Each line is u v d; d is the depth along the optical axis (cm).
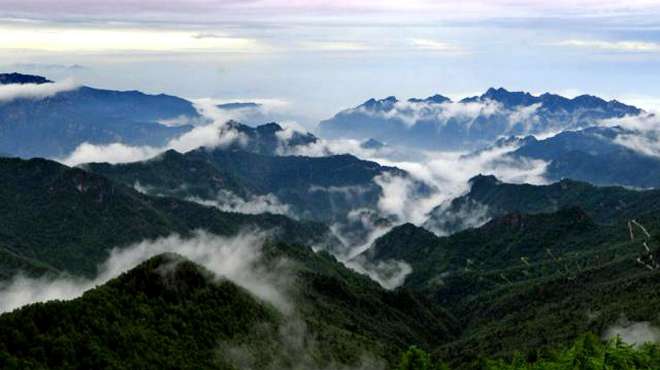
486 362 16400
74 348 11131
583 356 12700
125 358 11781
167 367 12194
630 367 12031
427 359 13375
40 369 10250
